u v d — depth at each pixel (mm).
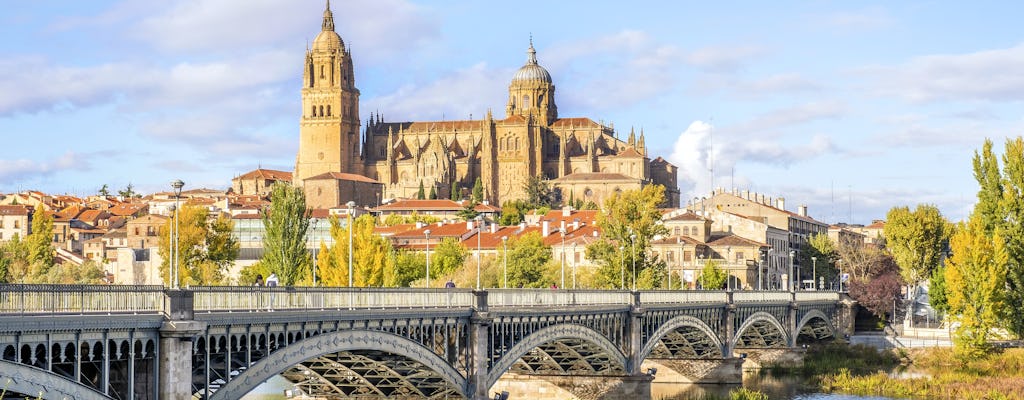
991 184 177000
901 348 180375
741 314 149875
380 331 76688
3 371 50375
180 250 190000
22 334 51219
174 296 59594
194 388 63531
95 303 55906
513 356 93938
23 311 52125
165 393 58719
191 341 59906
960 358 171375
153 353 58844
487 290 90938
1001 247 168500
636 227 179750
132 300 57938
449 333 89750
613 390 116812
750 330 164750
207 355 61969
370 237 156750
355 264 155500
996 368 167125
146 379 59219
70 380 53438
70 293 54750
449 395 89812
